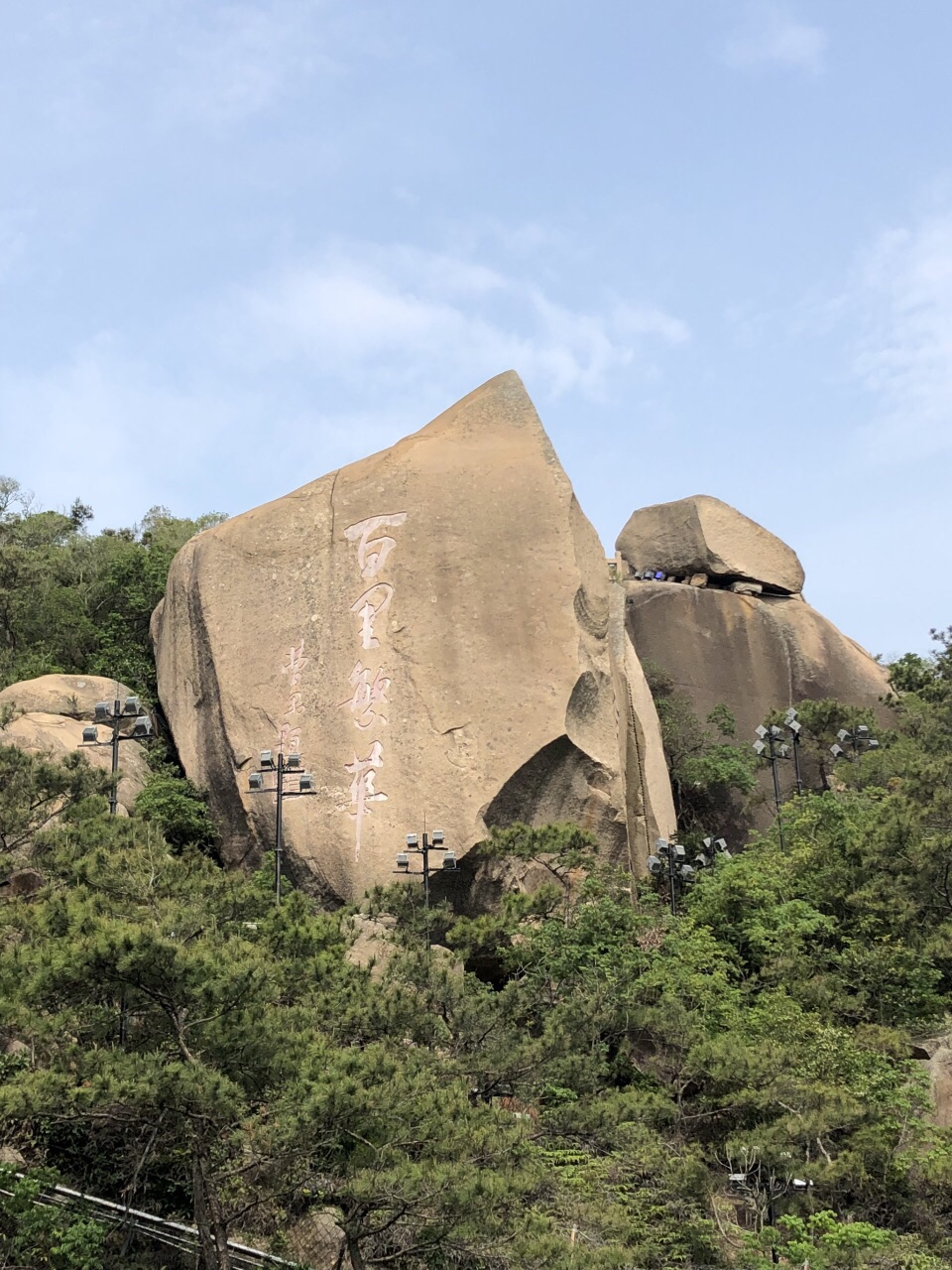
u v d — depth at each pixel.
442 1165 15.32
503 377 35.16
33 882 22.56
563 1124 18.56
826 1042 22.44
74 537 46.28
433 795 29.19
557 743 29.64
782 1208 20.20
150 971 15.60
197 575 33.91
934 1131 21.28
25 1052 18.66
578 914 25.20
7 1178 16.89
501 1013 19.80
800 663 45.19
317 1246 17.34
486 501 32.22
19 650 39.91
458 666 30.42
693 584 46.31
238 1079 16.03
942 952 24.45
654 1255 17.95
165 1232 16.97
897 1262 18.42
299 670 31.56
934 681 40.50
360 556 32.16
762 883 27.70
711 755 40.75
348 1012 17.98
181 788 32.00
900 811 26.52
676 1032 21.52
